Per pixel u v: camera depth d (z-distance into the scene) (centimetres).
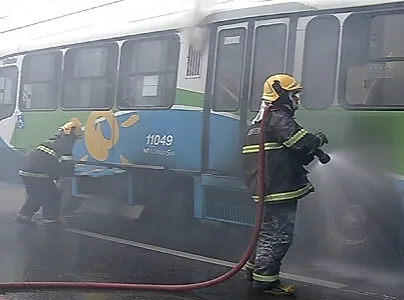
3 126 1279
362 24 731
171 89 927
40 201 1008
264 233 616
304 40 777
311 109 764
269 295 614
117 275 689
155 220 995
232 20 850
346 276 691
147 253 805
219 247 844
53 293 612
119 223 1028
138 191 982
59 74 1142
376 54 717
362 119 723
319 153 609
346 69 740
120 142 1008
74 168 1034
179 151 908
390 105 702
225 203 847
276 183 605
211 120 866
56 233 937
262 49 817
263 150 605
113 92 1027
